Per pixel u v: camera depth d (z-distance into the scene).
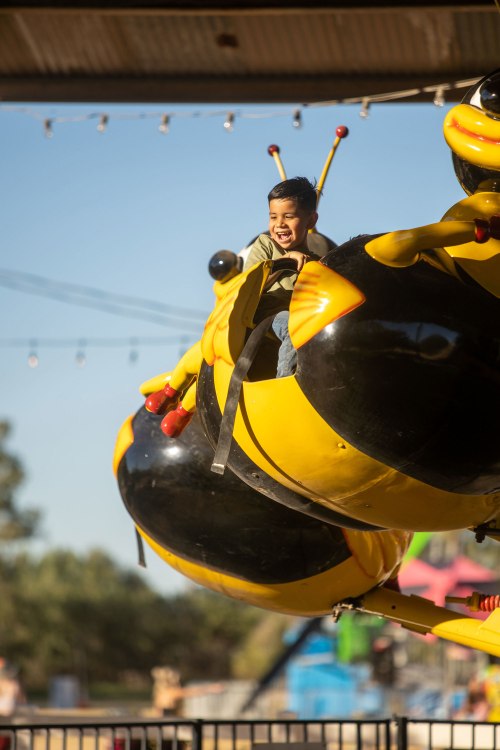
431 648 28.14
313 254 6.37
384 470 5.38
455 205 5.66
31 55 10.21
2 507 66.00
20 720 14.52
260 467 5.74
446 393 5.12
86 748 14.19
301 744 8.65
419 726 15.27
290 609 7.19
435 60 9.88
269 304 6.11
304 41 9.80
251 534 6.85
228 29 9.74
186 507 7.00
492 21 9.37
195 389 6.51
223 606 68.75
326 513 5.99
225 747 14.71
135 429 7.46
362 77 10.09
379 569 6.93
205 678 65.44
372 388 5.15
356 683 24.66
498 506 5.70
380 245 5.25
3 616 61.03
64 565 67.31
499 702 16.95
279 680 27.38
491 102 5.68
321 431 5.36
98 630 63.72
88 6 9.03
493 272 5.29
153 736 12.96
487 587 22.08
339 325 5.18
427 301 5.14
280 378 5.49
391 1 8.77
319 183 6.88
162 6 8.99
